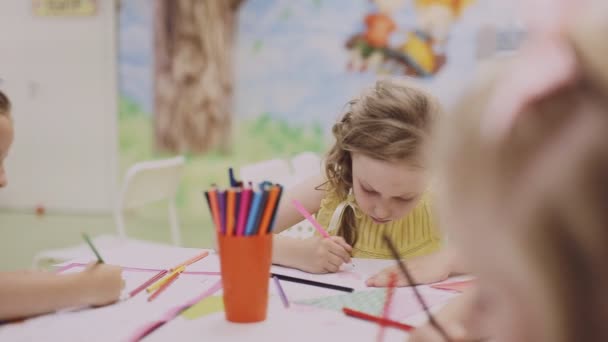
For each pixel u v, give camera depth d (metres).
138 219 3.27
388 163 0.82
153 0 3.11
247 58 3.07
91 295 0.66
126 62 3.19
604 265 0.25
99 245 1.71
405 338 0.57
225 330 0.59
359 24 2.93
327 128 3.03
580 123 0.24
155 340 0.57
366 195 0.89
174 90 3.15
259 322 0.62
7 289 0.61
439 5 2.80
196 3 3.07
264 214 0.60
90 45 3.25
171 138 3.18
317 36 2.98
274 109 3.08
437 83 2.84
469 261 0.29
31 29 3.31
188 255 0.93
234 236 0.60
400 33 2.88
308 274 0.82
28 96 3.37
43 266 1.83
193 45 3.09
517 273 0.26
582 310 0.26
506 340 0.28
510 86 0.26
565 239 0.25
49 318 0.63
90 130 3.32
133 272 0.82
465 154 0.27
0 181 0.77
